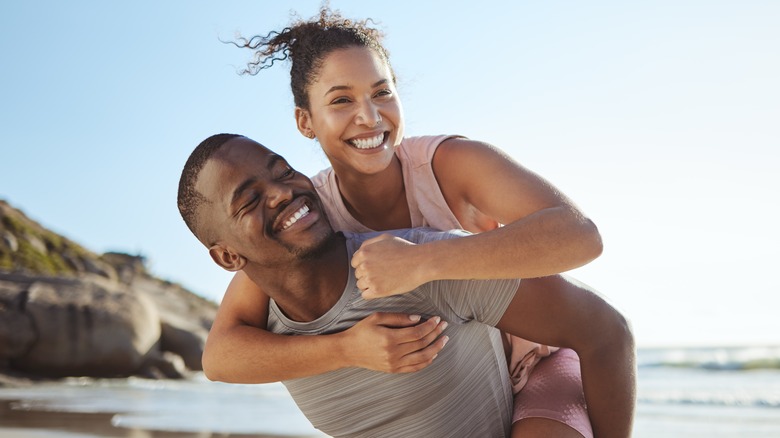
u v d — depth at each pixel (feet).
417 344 7.87
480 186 9.29
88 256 130.52
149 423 28.12
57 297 76.74
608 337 8.89
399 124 9.63
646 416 30.22
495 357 9.03
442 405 8.57
